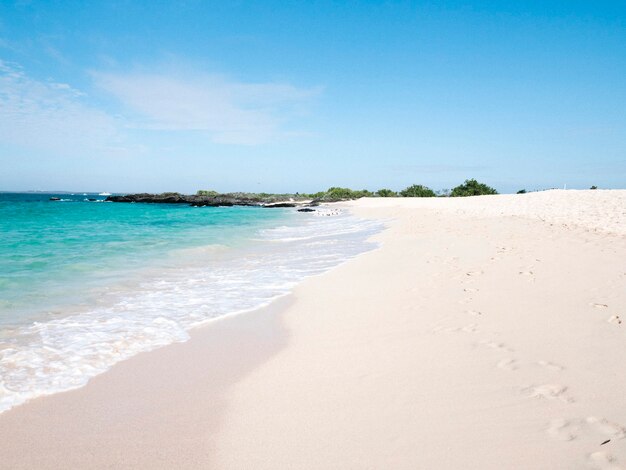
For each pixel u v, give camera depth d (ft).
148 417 10.83
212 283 27.68
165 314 20.51
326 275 29.73
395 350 14.80
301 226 81.00
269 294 24.58
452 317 17.88
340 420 10.34
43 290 25.25
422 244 40.52
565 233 37.17
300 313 20.52
